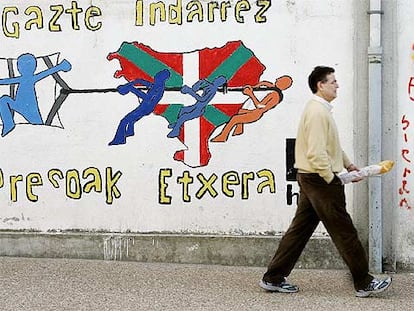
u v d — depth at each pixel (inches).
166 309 264.1
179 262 321.4
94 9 322.0
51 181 327.0
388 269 308.0
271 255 315.3
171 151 320.5
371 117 302.0
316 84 268.2
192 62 318.0
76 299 275.6
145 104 320.8
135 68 321.1
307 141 265.0
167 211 322.0
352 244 269.7
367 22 304.2
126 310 263.3
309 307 265.9
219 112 316.8
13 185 328.5
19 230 328.8
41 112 326.6
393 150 305.0
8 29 327.0
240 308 264.8
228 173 317.4
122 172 323.6
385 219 306.7
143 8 319.6
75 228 327.0
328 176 263.1
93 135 324.2
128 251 323.6
